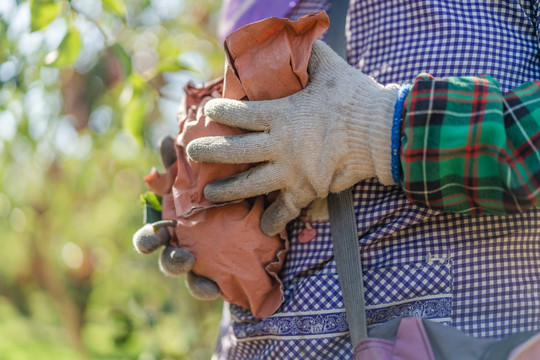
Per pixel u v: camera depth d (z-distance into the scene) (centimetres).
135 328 228
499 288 105
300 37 109
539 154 96
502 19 114
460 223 107
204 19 245
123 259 289
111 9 158
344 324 109
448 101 99
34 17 142
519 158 97
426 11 113
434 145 98
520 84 111
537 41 113
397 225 108
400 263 108
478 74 110
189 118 117
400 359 97
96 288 308
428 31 113
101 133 219
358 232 111
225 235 112
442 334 97
